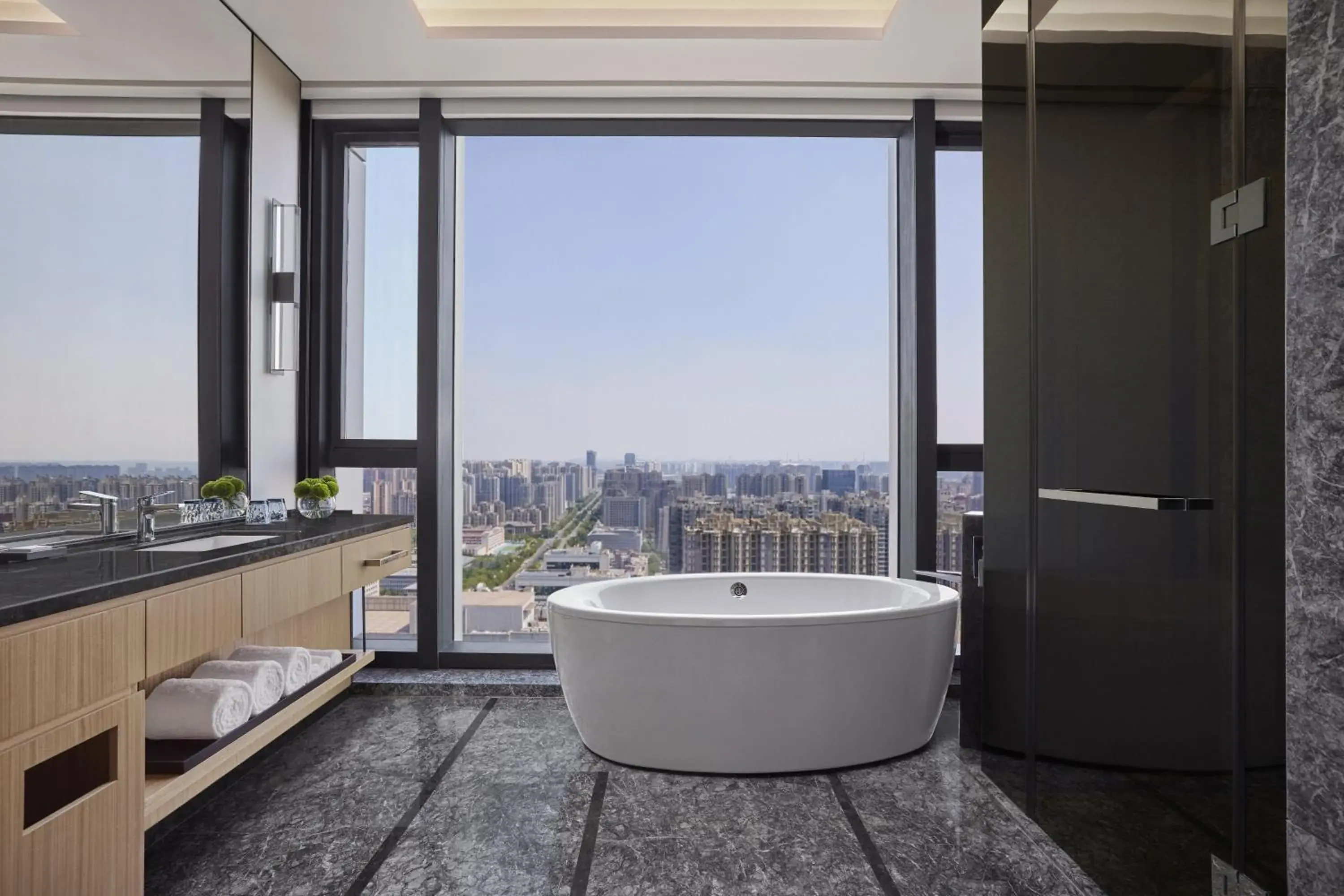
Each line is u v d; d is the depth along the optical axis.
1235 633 1.33
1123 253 1.61
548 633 3.70
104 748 1.59
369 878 1.99
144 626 1.69
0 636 1.30
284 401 3.45
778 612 3.58
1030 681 1.98
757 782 2.62
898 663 2.76
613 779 2.63
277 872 2.02
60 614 1.44
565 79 3.45
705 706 2.65
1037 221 1.94
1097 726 1.72
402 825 2.28
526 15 3.21
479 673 3.62
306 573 2.50
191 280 2.74
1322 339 1.10
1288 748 1.18
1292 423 1.16
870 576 3.71
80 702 1.49
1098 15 1.69
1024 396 2.01
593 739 2.82
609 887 1.96
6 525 1.97
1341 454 1.07
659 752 2.69
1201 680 1.41
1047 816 1.91
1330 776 1.09
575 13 3.21
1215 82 1.35
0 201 1.95
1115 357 1.64
